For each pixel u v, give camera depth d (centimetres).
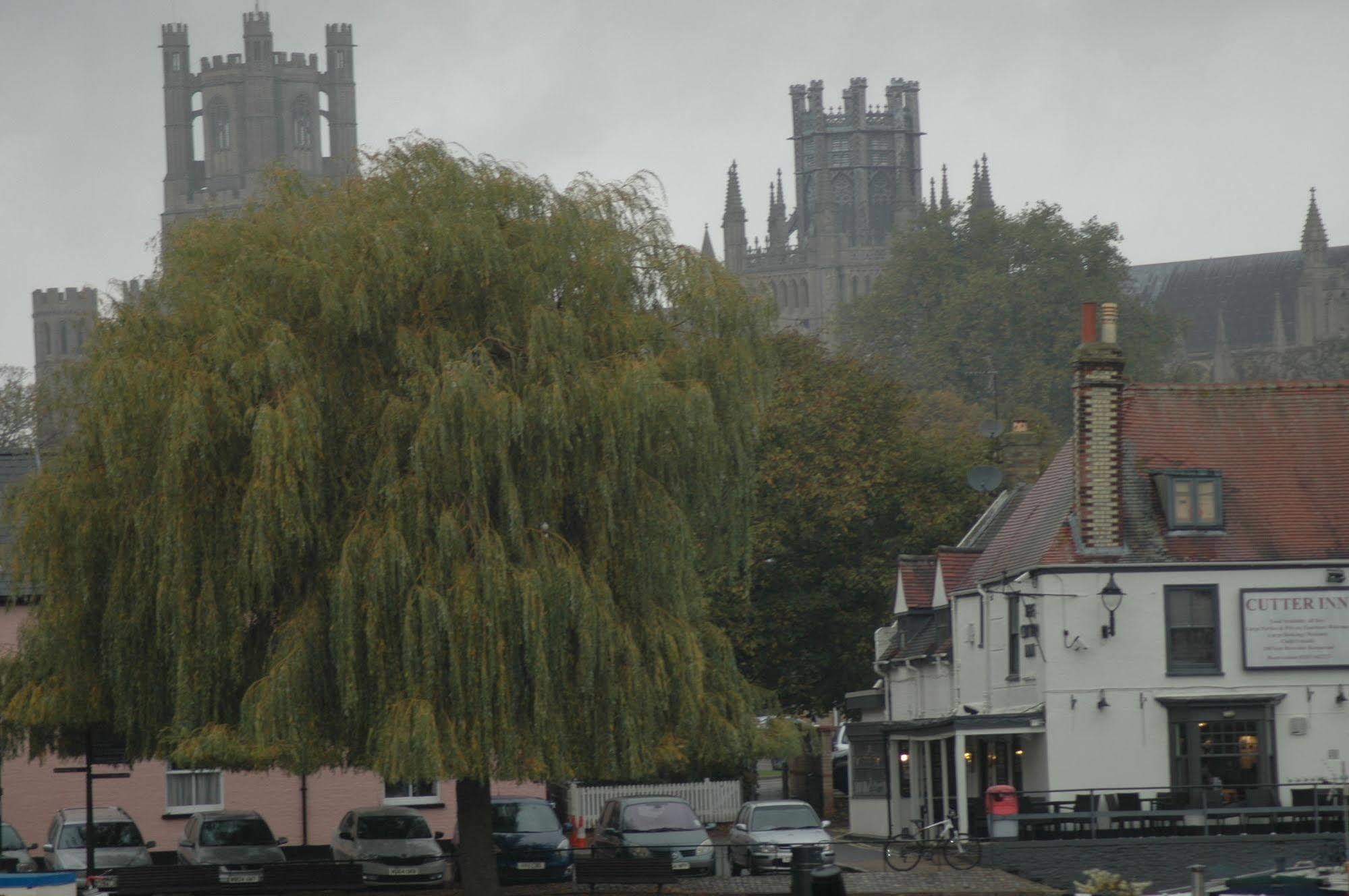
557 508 8688
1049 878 10419
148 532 8431
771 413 16575
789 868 10894
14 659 9419
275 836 12206
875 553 16775
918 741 13875
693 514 9225
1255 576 11444
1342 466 12075
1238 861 10425
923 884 9919
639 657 8562
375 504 8444
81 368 8688
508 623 8269
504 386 8506
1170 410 12331
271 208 9112
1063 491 12219
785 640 16200
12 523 8744
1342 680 11356
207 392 8331
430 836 10875
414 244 8638
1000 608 12288
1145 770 11250
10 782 12294
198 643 8362
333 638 8212
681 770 10362
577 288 8988
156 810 12500
